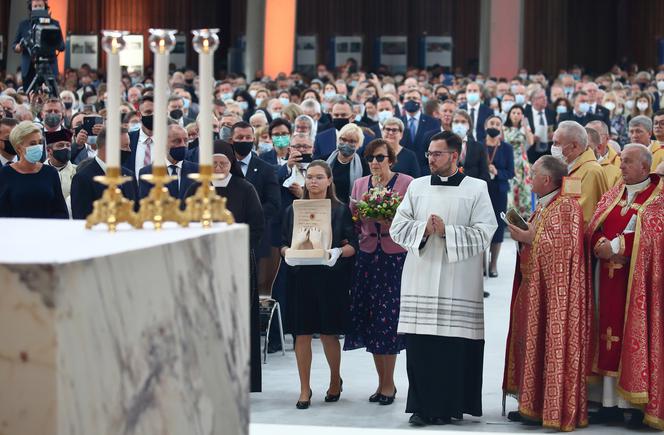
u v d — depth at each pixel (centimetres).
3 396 592
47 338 586
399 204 1744
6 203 1614
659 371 1602
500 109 4703
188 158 2264
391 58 9688
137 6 9194
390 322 1781
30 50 3303
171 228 827
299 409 1758
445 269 1647
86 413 613
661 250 1620
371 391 1888
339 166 2238
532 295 1623
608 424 1658
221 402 798
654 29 10175
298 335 1770
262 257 2173
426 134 2797
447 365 1647
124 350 653
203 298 767
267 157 2525
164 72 840
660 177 1639
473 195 1661
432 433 1303
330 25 9750
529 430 1617
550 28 10075
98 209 806
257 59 7438
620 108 4250
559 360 1591
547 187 1647
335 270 1775
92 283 618
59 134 2044
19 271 584
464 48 9844
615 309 1638
